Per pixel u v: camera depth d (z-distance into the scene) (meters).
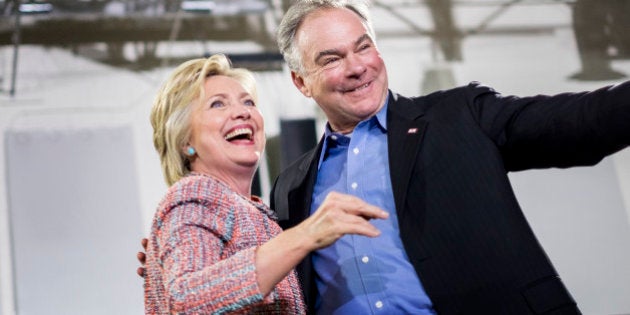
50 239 6.71
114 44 7.12
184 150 1.80
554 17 7.71
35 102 6.92
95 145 6.95
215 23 7.23
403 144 1.79
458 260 1.65
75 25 7.01
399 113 1.88
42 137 6.88
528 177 7.53
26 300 6.58
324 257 1.85
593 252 7.38
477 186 1.68
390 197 1.80
